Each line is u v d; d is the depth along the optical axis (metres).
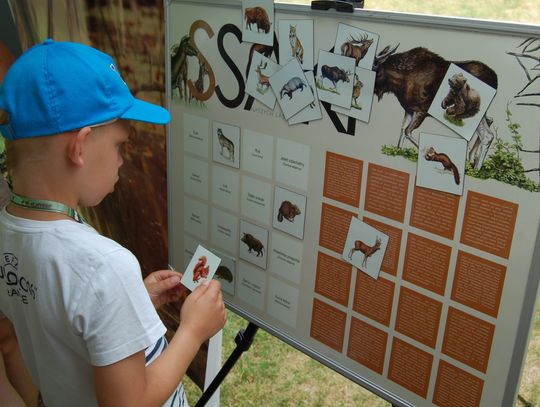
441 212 1.13
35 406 2.22
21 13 2.35
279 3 1.30
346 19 1.18
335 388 2.51
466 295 1.15
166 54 1.67
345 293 1.39
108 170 1.00
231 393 2.49
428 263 1.19
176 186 1.83
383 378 1.38
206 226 1.76
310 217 1.41
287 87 1.35
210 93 1.58
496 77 0.98
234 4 1.41
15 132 0.92
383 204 1.23
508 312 1.09
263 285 1.62
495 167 1.03
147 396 0.97
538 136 0.96
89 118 0.92
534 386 2.42
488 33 0.98
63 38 2.16
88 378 1.02
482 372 1.17
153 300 1.44
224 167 1.62
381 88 1.16
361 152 1.24
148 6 1.72
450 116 1.06
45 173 0.95
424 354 1.27
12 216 0.97
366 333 1.38
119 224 2.39
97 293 0.89
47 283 0.92
